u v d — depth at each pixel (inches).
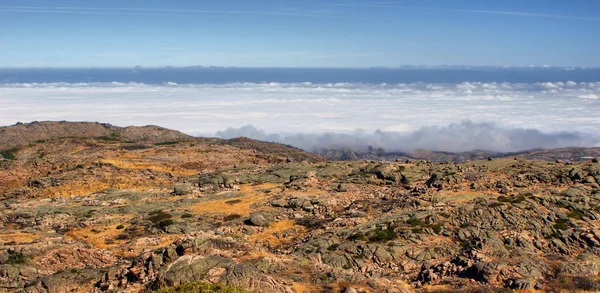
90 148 4293.8
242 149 4089.6
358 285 985.5
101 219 1809.8
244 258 1124.5
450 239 1304.1
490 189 1797.5
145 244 1501.0
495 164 2188.7
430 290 986.1
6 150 4407.0
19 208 2016.5
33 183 2561.5
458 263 1116.5
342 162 2731.3
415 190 1929.1
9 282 1098.7
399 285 991.6
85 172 2775.6
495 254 1165.1
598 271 1087.0
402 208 1676.9
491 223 1349.7
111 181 2618.1
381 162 2605.8
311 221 1704.0
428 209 1530.5
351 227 1497.3
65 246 1290.6
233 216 1815.9
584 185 1695.4
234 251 1175.6
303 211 1840.6
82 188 2475.4
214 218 1806.1
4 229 1680.6
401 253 1226.0
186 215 1834.4
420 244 1278.3
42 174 2864.2
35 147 4564.5
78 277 1067.9
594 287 980.6
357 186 2154.3
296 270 1093.1
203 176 2701.8
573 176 1835.6
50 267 1202.0
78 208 1996.8
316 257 1199.6
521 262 1063.6
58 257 1240.8
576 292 957.8
